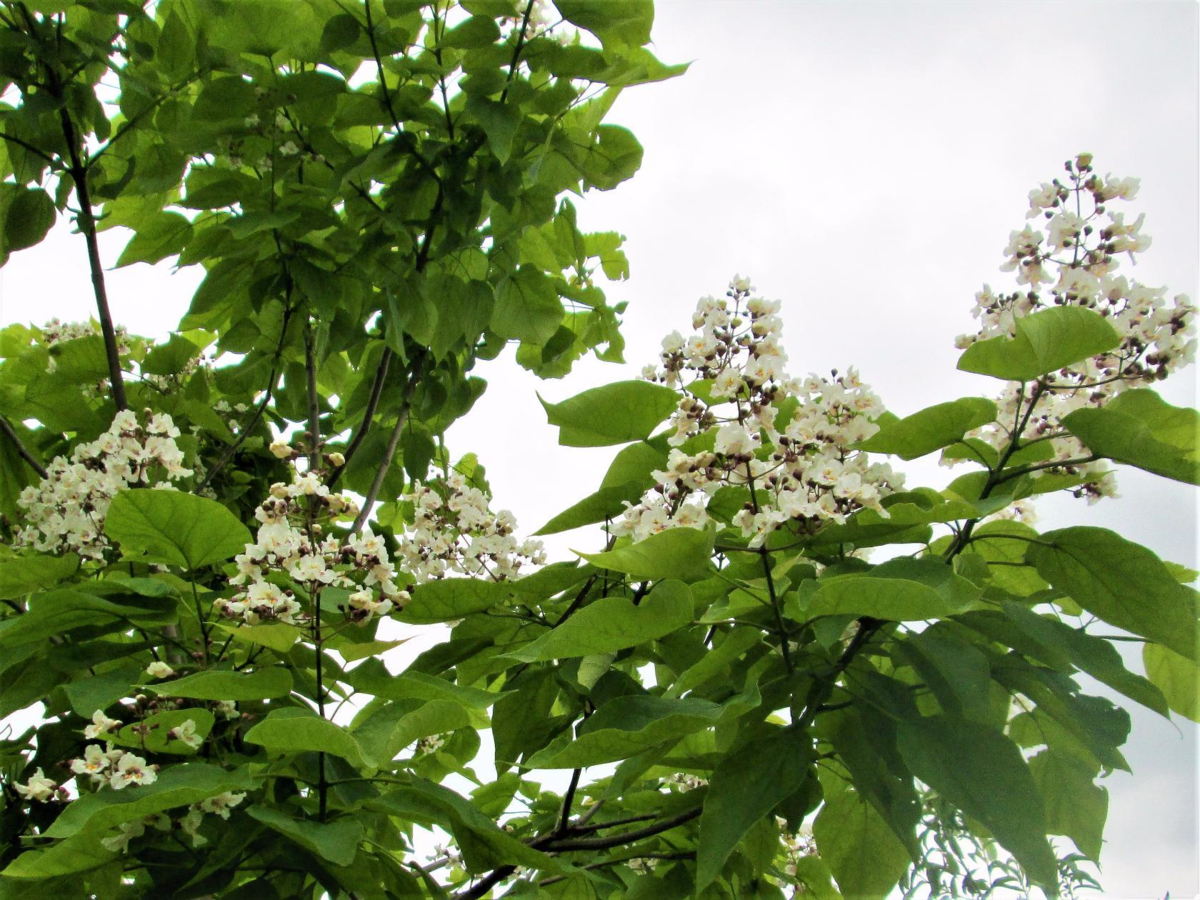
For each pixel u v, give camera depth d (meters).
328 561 2.42
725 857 2.12
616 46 3.28
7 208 3.47
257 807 2.24
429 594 2.75
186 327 4.02
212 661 2.76
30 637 2.62
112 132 3.85
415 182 3.34
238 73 3.35
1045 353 2.22
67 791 2.47
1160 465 2.22
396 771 2.69
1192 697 2.61
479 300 3.48
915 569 2.19
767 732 2.45
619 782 2.42
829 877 3.37
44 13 3.09
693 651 2.74
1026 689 2.41
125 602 2.64
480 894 2.90
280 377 4.44
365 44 3.10
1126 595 2.31
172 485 3.66
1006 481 2.49
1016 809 2.06
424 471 3.98
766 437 2.82
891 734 2.32
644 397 2.68
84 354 3.90
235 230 3.10
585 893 3.06
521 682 2.92
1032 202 2.66
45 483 3.13
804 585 2.13
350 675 2.51
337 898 2.49
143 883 2.55
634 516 2.36
